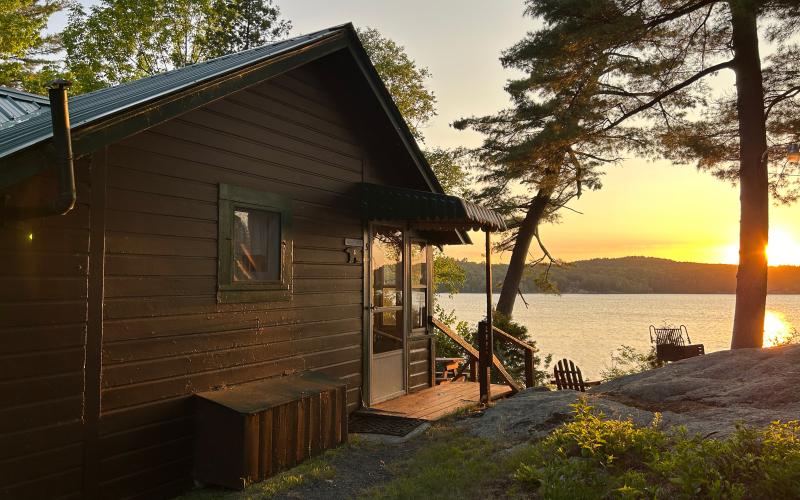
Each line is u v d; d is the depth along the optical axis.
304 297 6.89
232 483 4.98
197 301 5.45
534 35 17.06
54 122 3.62
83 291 4.44
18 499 3.96
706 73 16.36
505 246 22.98
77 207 4.42
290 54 6.16
